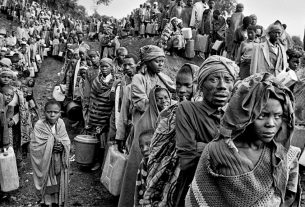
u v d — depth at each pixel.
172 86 4.51
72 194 5.70
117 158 4.67
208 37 13.16
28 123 6.56
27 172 6.45
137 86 4.37
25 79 7.96
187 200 2.09
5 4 28.64
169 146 2.71
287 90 2.00
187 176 2.47
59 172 4.89
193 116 2.40
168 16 15.50
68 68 9.06
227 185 1.96
